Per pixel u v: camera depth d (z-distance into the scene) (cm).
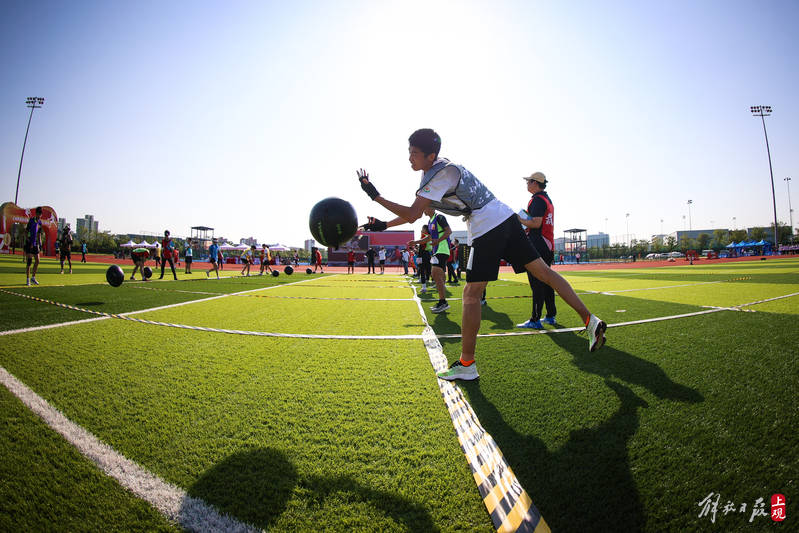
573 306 234
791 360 240
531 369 241
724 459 135
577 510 111
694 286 809
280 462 137
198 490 121
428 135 230
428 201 227
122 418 171
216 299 643
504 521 106
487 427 162
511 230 232
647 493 118
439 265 523
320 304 597
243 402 191
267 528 105
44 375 225
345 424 167
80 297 604
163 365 250
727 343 285
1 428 158
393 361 264
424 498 119
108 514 111
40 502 115
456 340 331
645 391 198
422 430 162
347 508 114
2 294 614
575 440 150
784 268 1503
